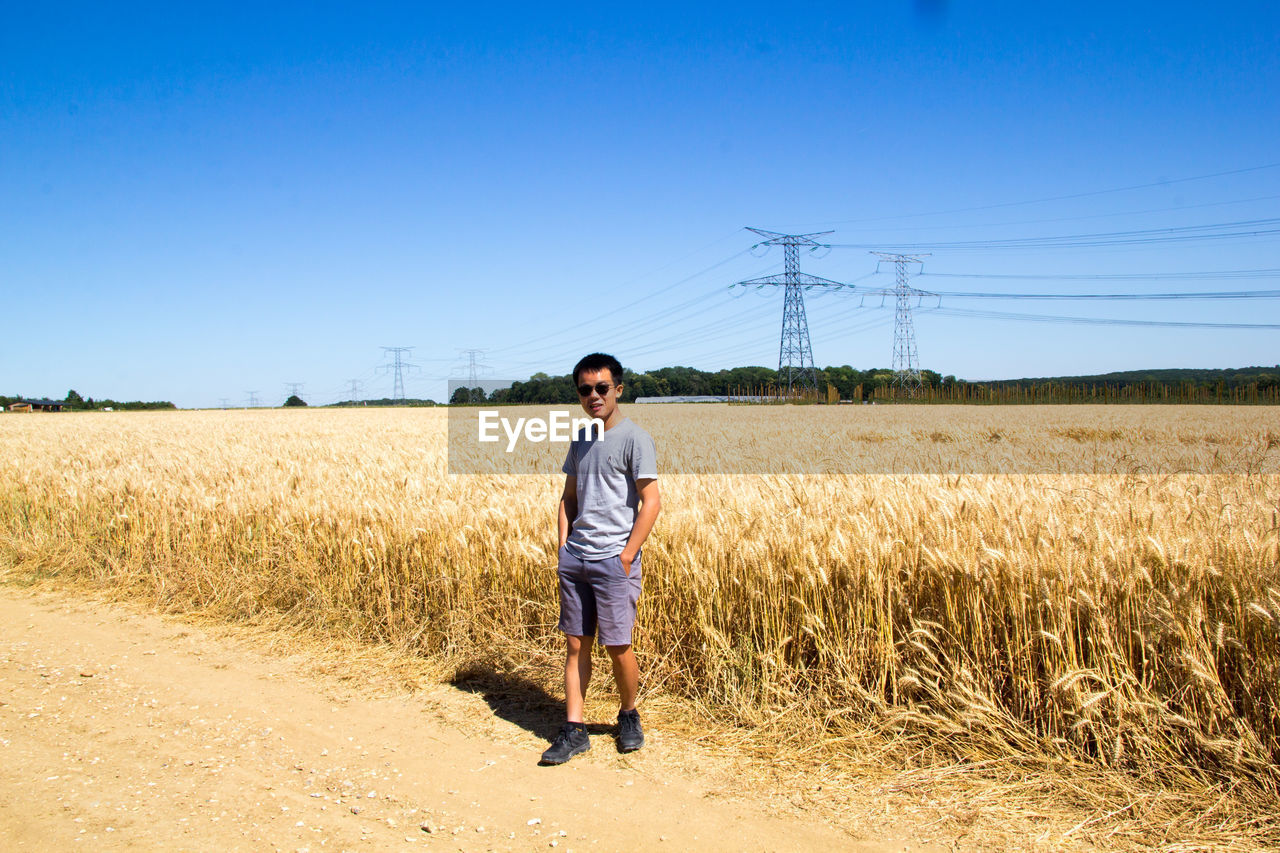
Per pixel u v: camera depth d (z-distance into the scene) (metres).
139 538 7.51
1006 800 3.17
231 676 4.83
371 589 5.82
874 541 4.28
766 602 4.38
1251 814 2.99
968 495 5.20
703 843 2.93
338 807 3.18
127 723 4.06
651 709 4.23
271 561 6.70
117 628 5.91
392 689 4.61
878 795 3.26
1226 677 3.47
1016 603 3.78
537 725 4.08
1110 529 4.36
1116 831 2.93
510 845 2.91
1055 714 3.52
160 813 3.10
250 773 3.48
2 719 4.10
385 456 13.39
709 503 6.30
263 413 63.59
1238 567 3.66
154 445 18.41
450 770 3.55
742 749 3.73
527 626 5.19
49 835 2.91
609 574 3.66
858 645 4.08
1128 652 3.62
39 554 8.09
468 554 5.45
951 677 3.82
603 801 3.26
